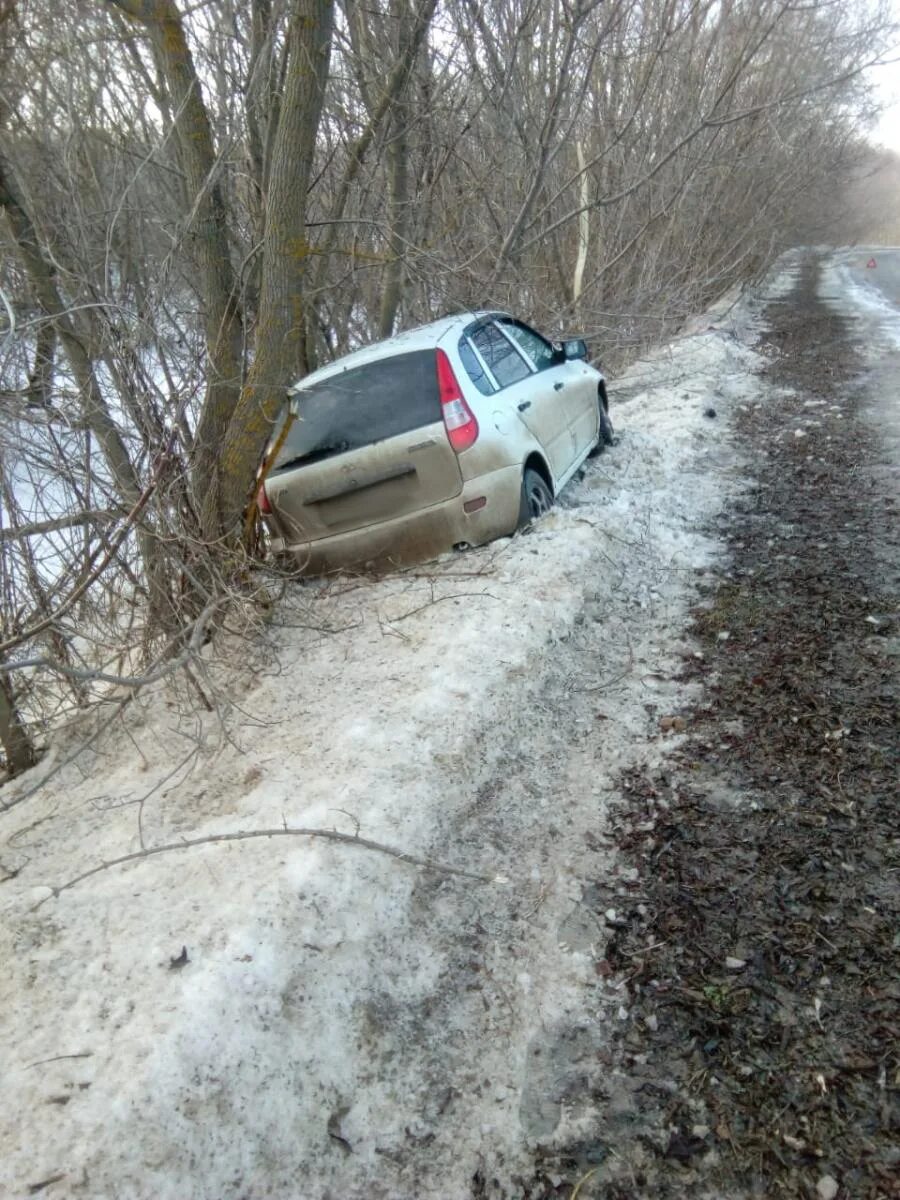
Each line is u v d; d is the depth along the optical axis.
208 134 5.49
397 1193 2.41
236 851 3.27
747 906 3.16
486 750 3.96
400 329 11.00
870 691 4.28
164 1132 2.32
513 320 7.19
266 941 2.82
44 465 4.25
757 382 12.95
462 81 9.47
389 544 5.66
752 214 20.64
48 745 4.70
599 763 4.06
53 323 4.48
